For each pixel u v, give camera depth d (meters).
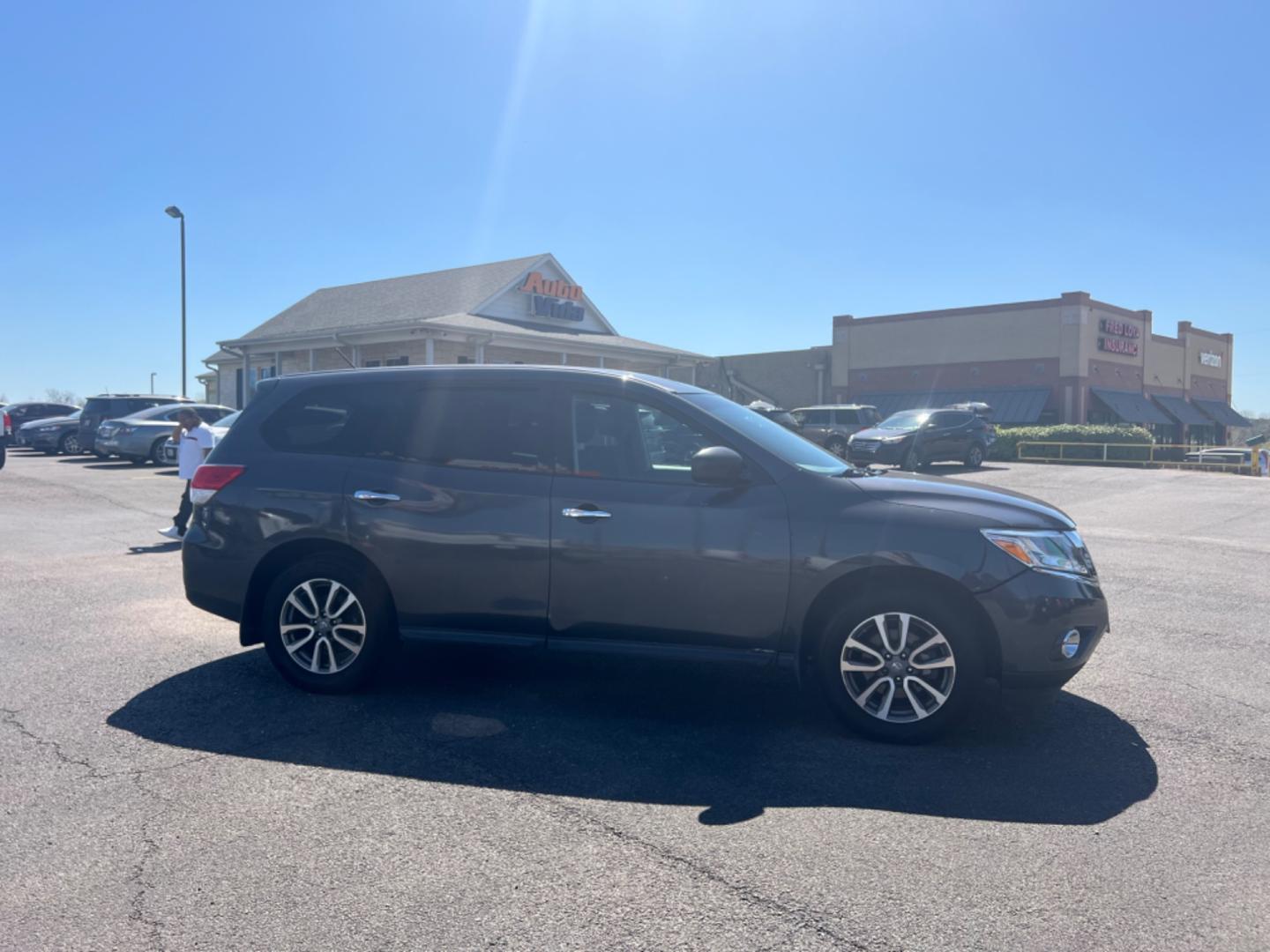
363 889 3.30
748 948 2.95
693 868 3.45
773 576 4.80
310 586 5.43
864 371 45.97
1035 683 4.65
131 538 11.67
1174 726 5.02
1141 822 3.85
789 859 3.52
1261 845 3.66
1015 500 5.02
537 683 5.70
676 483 5.02
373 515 5.31
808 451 5.39
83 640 6.62
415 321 23.22
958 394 43.00
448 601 5.24
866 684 4.78
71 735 4.77
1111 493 19.47
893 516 4.75
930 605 4.64
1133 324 43.97
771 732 4.89
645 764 4.45
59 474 20.03
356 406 5.62
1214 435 52.47
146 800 4.03
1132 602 8.27
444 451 5.37
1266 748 4.71
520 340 25.28
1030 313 41.06
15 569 9.38
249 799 4.04
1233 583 9.20
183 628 6.99
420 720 5.03
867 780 4.27
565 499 5.08
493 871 3.43
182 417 11.40
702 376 51.94
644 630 5.01
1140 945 2.97
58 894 3.27
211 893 3.28
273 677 5.79
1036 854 3.57
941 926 3.07
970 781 4.27
